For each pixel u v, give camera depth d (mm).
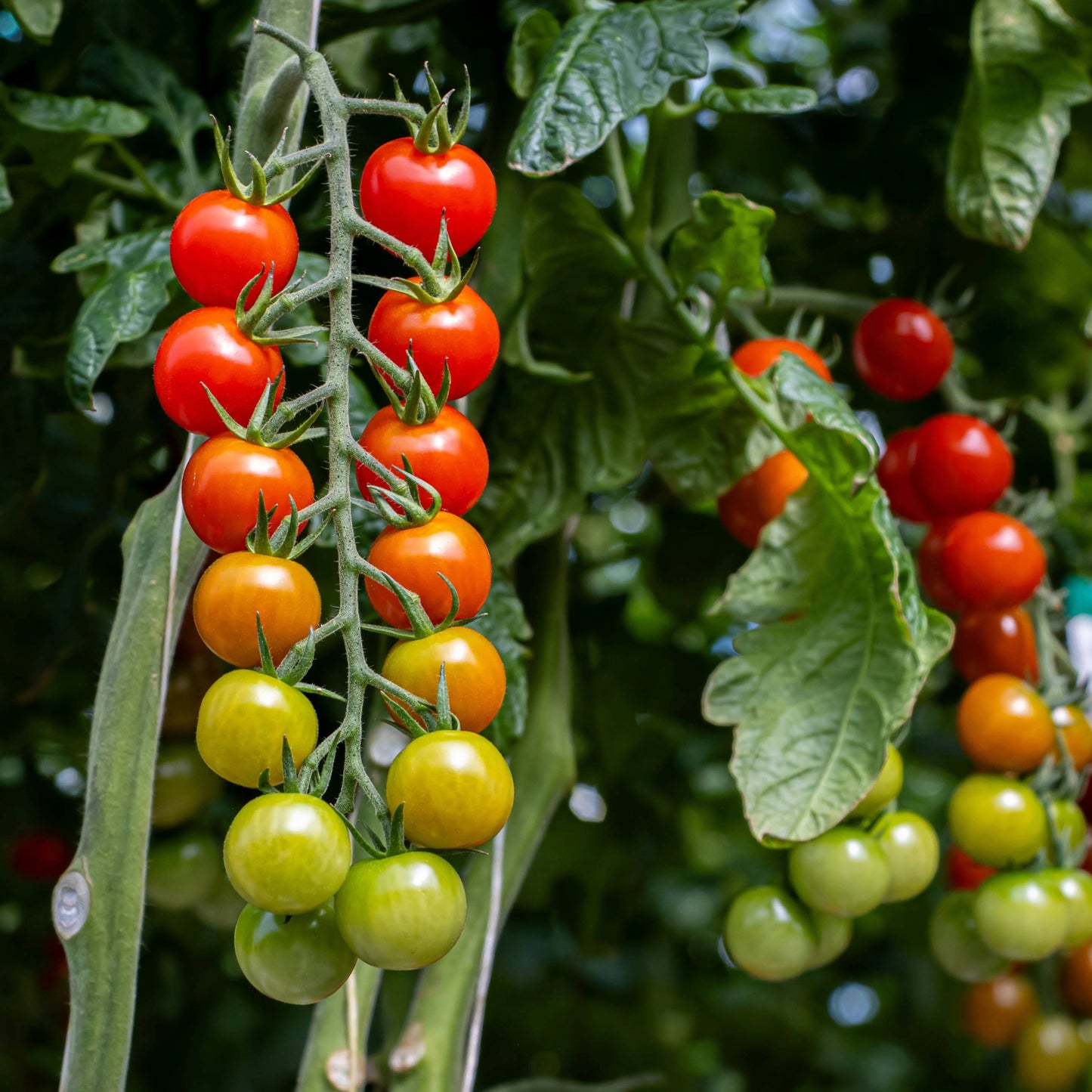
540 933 1392
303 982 539
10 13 769
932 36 961
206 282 559
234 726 525
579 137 643
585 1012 1521
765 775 687
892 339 802
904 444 796
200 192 768
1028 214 771
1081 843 759
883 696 687
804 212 1139
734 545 1086
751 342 778
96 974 593
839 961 1688
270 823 516
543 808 777
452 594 541
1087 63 772
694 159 871
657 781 1102
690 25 668
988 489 770
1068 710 770
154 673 612
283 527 535
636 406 766
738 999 1727
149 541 629
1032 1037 937
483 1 814
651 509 1242
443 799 527
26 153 760
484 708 548
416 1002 738
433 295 557
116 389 813
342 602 533
